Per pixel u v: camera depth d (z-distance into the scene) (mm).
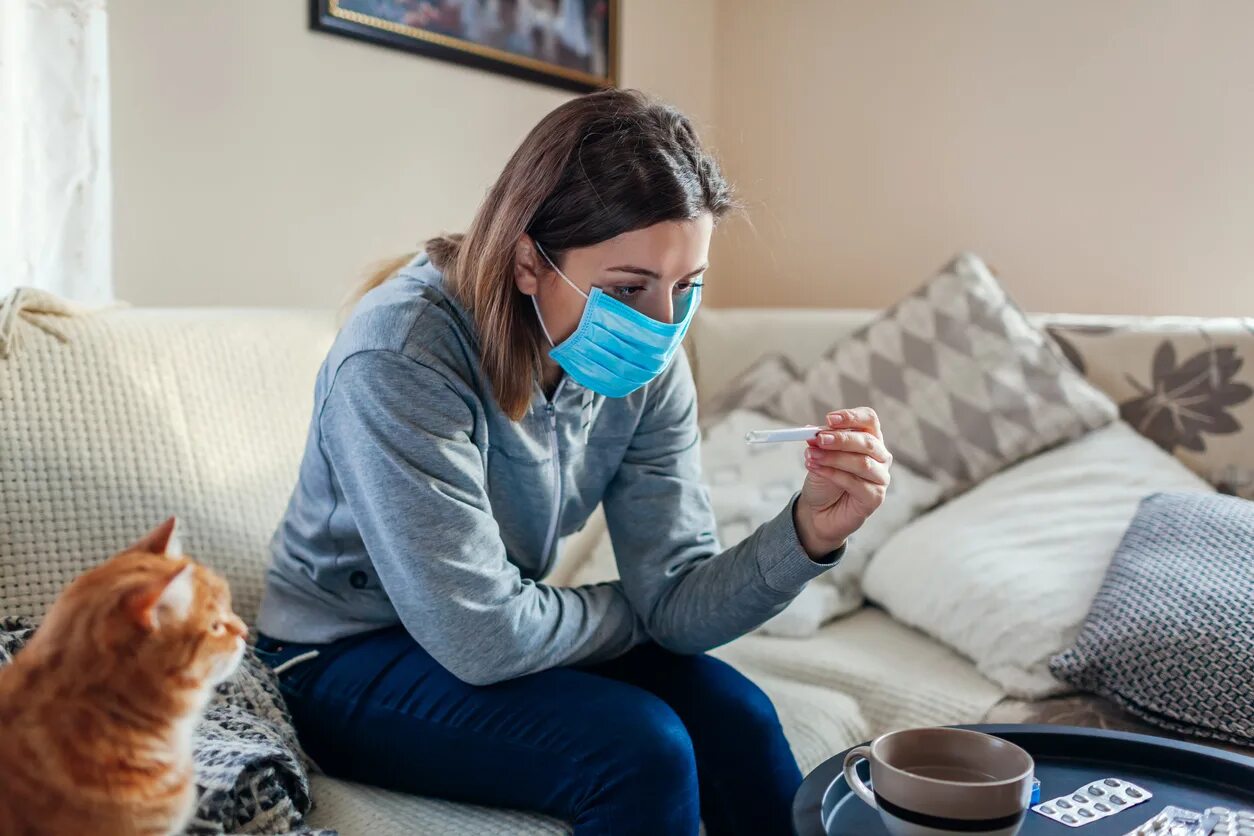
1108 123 2299
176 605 716
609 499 1344
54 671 690
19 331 1221
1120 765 989
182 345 1381
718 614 1221
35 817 662
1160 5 2207
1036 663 1465
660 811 1005
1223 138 2162
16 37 1356
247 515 1364
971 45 2457
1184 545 1446
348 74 1947
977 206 2488
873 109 2613
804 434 1109
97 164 1455
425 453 1061
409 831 1047
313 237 1921
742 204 1167
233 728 1037
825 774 958
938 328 1960
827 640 1670
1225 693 1271
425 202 2129
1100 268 2344
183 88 1688
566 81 2389
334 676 1172
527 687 1099
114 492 1233
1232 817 854
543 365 1183
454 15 2113
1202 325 1864
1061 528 1661
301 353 1527
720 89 2863
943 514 1777
